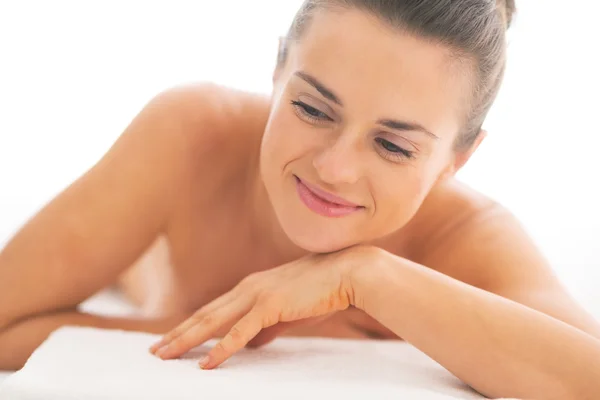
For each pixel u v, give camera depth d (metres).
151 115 0.95
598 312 1.38
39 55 1.51
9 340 0.87
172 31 1.51
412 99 0.74
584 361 0.75
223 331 0.84
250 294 0.81
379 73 0.73
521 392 0.75
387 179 0.79
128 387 0.61
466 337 0.76
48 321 0.89
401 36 0.72
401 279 0.80
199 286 1.02
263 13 1.49
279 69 0.88
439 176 0.90
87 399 0.60
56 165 1.52
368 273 0.81
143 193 0.92
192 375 0.66
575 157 1.53
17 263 0.87
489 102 0.85
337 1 0.74
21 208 1.46
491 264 0.97
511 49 1.50
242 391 0.62
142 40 1.51
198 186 0.98
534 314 0.78
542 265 0.98
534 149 1.53
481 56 0.79
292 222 0.83
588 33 1.49
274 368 0.72
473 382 0.76
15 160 1.50
